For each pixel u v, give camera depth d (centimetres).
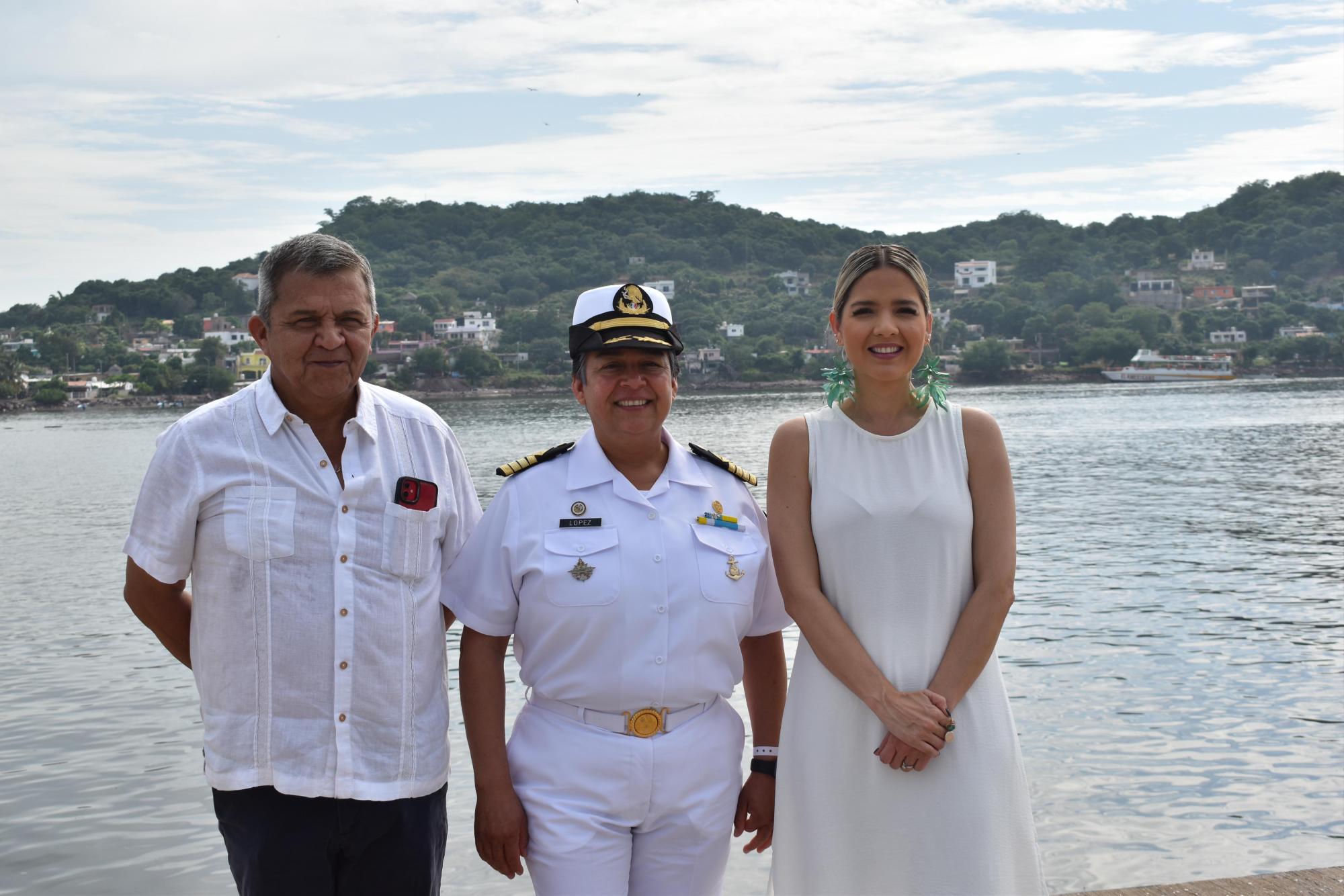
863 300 294
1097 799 794
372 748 271
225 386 13188
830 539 291
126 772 892
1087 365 13962
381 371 12962
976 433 294
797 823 294
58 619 1568
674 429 6081
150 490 271
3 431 8856
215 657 269
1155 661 1196
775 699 321
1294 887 322
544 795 282
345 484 272
